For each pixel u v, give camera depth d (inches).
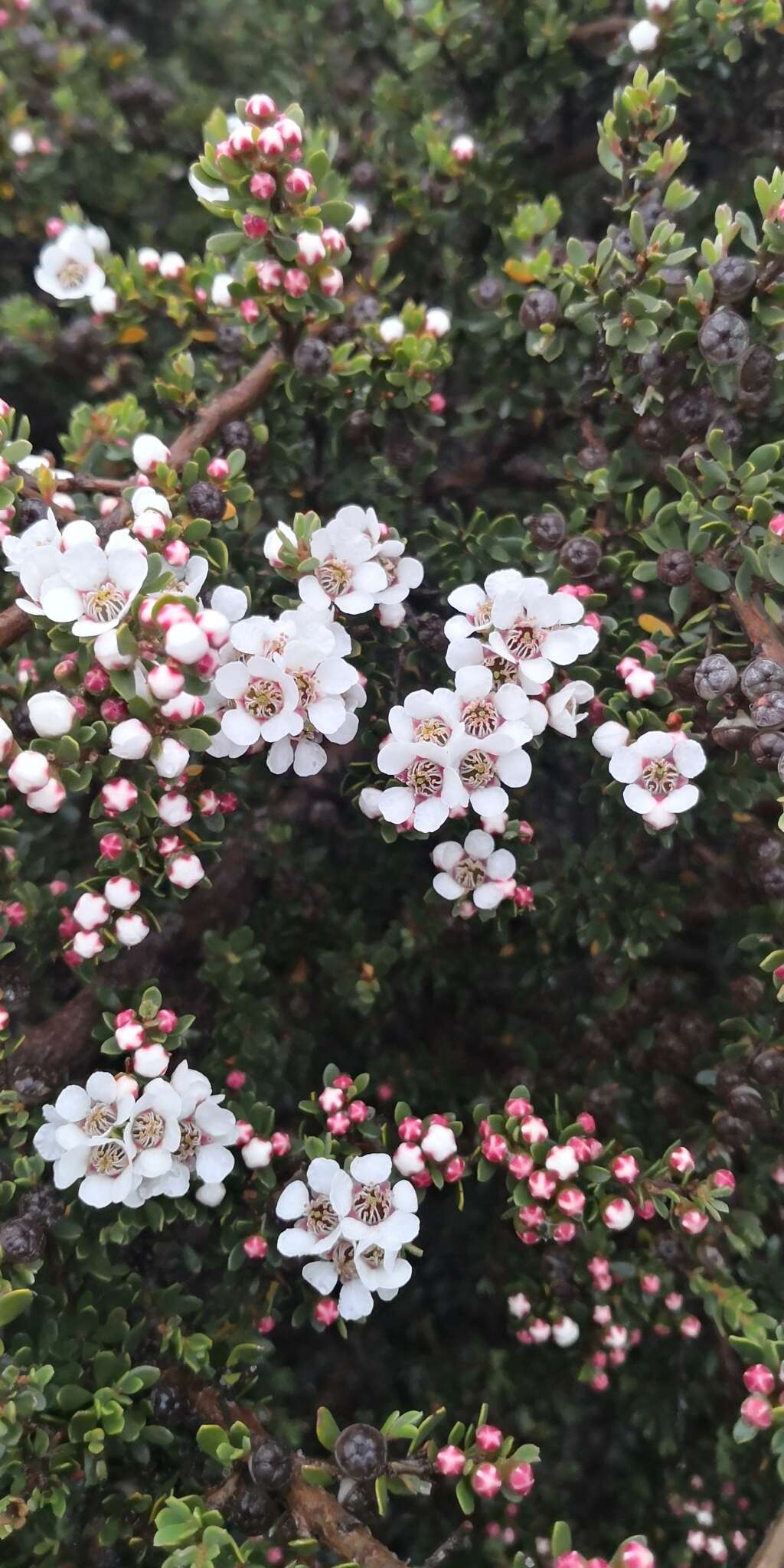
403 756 5.0
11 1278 5.0
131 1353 5.5
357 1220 5.1
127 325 7.1
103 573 4.6
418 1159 5.2
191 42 9.9
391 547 5.4
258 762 6.6
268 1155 5.6
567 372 6.4
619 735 5.4
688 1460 7.1
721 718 5.4
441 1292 8.1
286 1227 5.7
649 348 5.5
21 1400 4.7
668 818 5.3
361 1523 4.9
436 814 5.0
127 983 6.2
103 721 4.8
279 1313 6.6
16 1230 4.9
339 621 5.5
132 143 9.0
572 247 5.9
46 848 7.0
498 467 7.4
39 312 7.4
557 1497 7.3
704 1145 6.2
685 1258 6.1
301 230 5.3
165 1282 6.4
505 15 7.5
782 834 5.9
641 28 6.4
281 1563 4.9
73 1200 5.6
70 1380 5.2
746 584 5.2
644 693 5.5
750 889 6.6
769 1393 5.0
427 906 7.1
